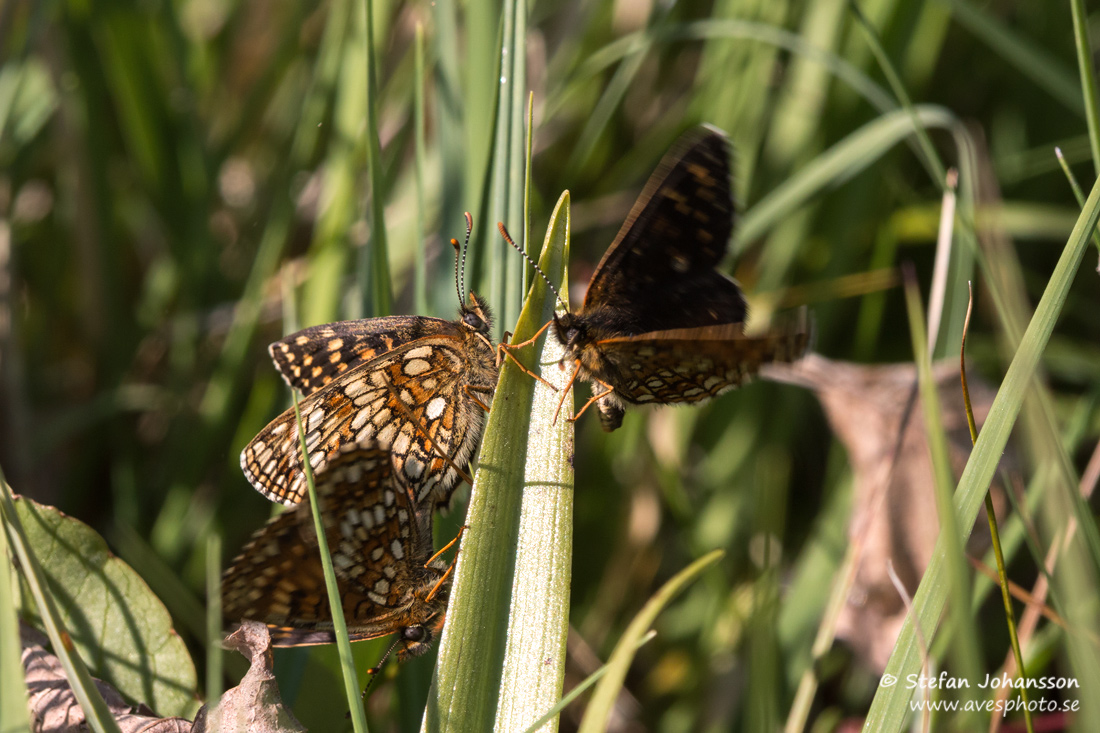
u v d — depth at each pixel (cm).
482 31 48
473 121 48
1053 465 44
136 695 45
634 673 50
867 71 51
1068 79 50
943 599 44
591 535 51
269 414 50
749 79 51
